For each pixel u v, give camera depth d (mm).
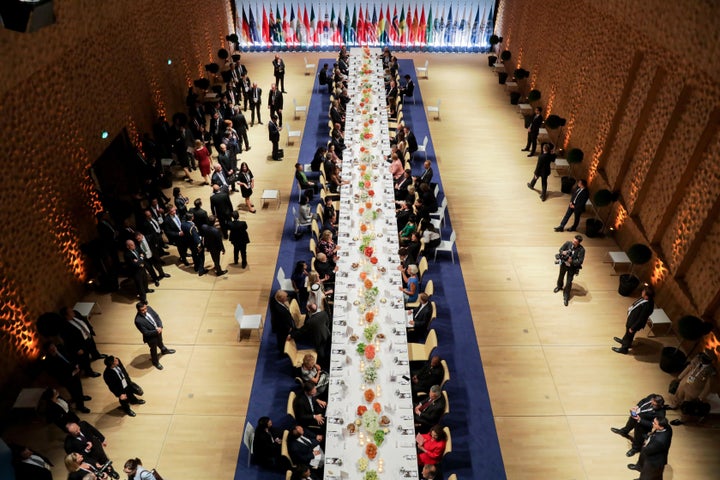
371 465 7312
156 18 16484
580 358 10461
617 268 12609
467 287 12180
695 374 8906
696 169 10156
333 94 19688
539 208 14891
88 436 7953
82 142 11836
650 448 7719
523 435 9062
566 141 16656
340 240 11523
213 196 12812
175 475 8438
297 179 14539
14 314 9367
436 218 13453
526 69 21047
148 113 15961
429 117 19891
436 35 25828
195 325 11133
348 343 9109
